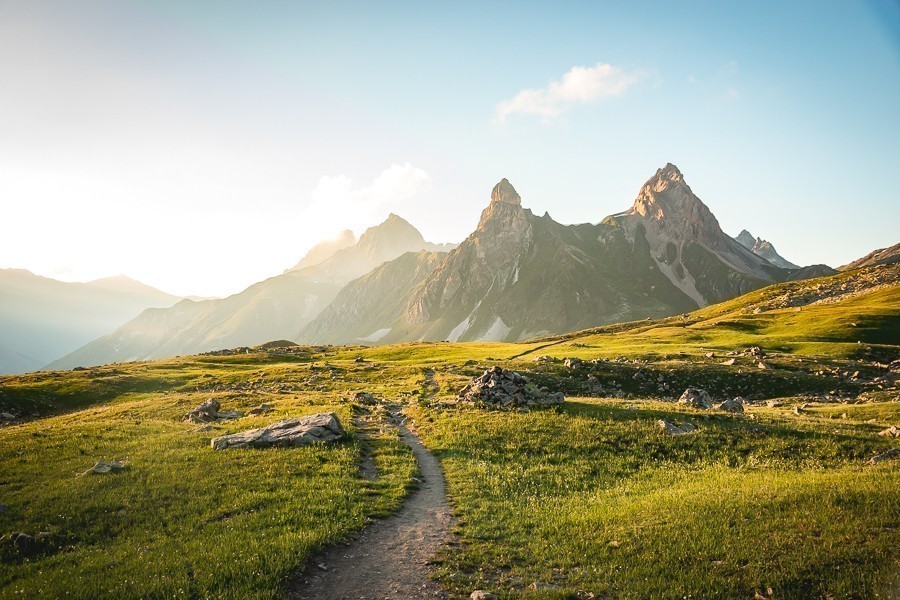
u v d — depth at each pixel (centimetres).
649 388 6788
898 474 2114
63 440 3425
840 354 7812
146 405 5475
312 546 1806
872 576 1377
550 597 1483
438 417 4172
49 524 2050
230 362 11556
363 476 2772
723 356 8125
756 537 1702
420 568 1711
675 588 1488
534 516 2202
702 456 2984
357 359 11012
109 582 1545
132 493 2378
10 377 8662
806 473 2431
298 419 3694
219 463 2839
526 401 4434
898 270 16550
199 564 1659
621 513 2117
